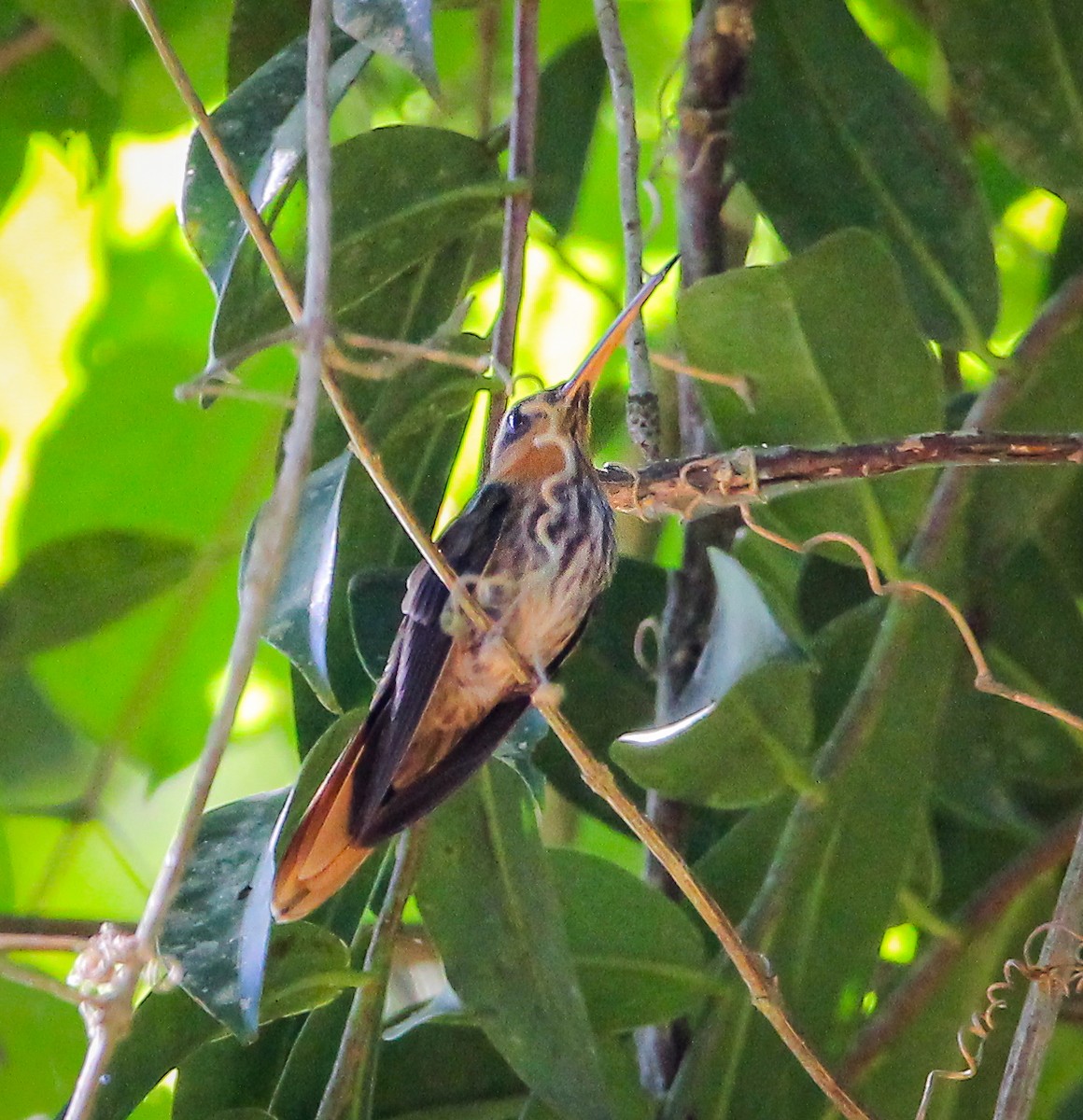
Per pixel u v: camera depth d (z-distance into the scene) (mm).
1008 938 6445
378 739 5309
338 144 5922
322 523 5109
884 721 6008
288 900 5203
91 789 8836
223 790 9562
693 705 5504
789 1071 5848
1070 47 6707
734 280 5820
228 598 8719
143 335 9367
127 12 8070
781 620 5449
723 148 6914
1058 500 7023
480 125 7617
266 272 5359
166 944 4977
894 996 6371
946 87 7832
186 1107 5977
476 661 5520
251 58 6910
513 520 6219
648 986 5844
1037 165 6703
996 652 6910
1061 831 6555
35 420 9469
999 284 6578
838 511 6242
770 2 6898
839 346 5922
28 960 7770
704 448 7090
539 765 7039
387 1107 6184
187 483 8844
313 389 3727
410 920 8516
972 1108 6258
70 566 7844
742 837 6211
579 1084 5418
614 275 9258
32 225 9188
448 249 6461
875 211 6688
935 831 6977
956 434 5855
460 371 5910
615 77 6316
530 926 5602
